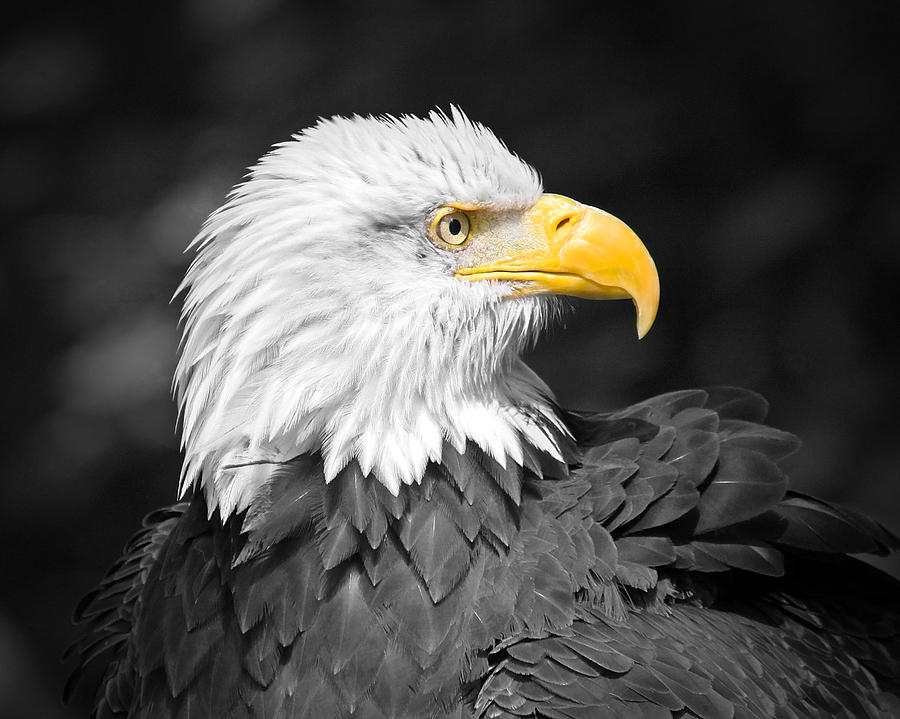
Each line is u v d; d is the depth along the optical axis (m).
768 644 7.21
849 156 17.36
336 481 6.88
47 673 19.36
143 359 20.83
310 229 7.00
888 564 13.36
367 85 20.48
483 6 20.06
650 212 18.42
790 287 17.59
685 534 7.26
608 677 6.29
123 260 21.77
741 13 17.94
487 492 6.96
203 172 21.72
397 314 7.04
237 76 22.05
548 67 19.30
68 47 23.61
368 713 6.47
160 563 7.51
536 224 7.47
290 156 7.32
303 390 6.93
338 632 6.60
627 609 6.86
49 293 22.05
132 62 23.25
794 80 17.62
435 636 6.54
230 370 7.04
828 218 17.27
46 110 23.34
